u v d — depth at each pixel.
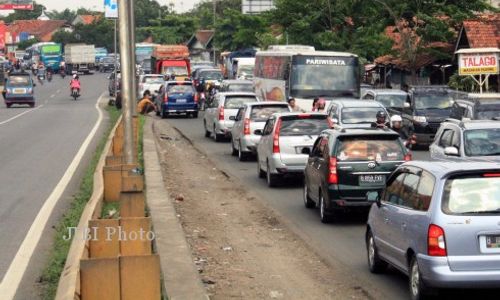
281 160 22.72
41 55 129.38
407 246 11.19
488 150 18.23
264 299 11.57
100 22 161.00
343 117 29.08
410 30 52.66
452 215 10.40
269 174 23.28
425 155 30.55
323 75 37.97
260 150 24.83
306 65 38.00
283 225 17.62
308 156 21.41
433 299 10.84
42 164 26.42
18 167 25.62
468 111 23.62
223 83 49.50
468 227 10.32
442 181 10.63
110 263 9.16
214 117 37.31
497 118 22.50
